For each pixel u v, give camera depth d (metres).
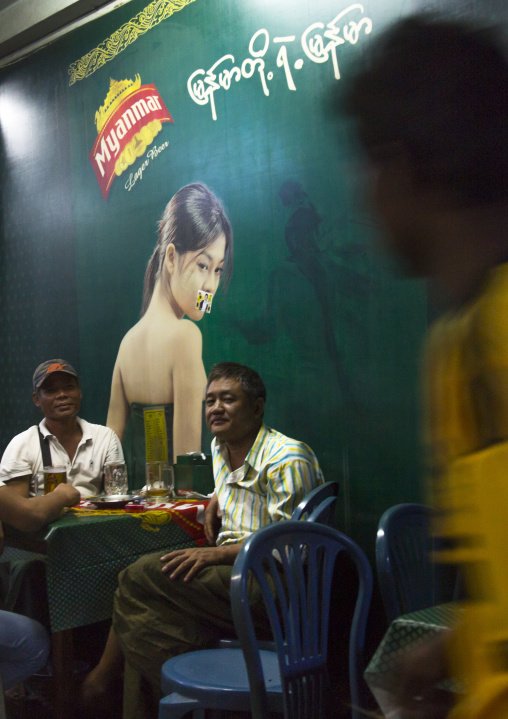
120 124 3.74
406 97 0.47
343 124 0.50
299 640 1.63
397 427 2.63
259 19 3.09
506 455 0.44
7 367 4.45
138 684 2.23
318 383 2.87
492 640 0.46
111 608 2.44
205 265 3.32
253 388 2.48
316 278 2.87
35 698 2.63
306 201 2.91
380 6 2.65
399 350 2.61
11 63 4.37
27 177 4.31
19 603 2.79
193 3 3.37
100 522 2.41
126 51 3.70
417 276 0.49
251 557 1.53
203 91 3.33
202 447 3.34
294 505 2.32
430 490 0.49
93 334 3.90
